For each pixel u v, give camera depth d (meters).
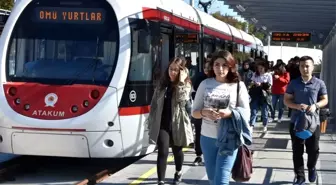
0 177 9.70
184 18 13.39
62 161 11.70
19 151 9.65
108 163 11.54
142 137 10.05
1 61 9.88
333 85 20.67
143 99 10.08
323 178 8.86
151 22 10.45
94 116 9.35
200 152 9.99
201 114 6.08
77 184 8.84
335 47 19.78
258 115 19.22
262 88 14.51
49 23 10.03
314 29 26.64
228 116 6.01
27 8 10.16
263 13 20.05
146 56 10.28
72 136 9.40
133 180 8.79
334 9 17.09
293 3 16.47
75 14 9.95
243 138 6.09
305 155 10.75
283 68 17.22
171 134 8.22
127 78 9.62
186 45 13.61
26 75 9.82
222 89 6.12
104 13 9.84
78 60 9.79
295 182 8.24
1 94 9.71
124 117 9.57
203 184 8.57
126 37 9.70
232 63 6.11
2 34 10.10
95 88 9.47
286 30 29.44
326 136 13.79
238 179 6.20
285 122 17.55
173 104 8.14
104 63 9.70
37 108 9.51
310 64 7.87
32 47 10.00
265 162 10.27
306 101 7.89
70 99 9.45
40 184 9.52
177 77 8.09
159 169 8.18
